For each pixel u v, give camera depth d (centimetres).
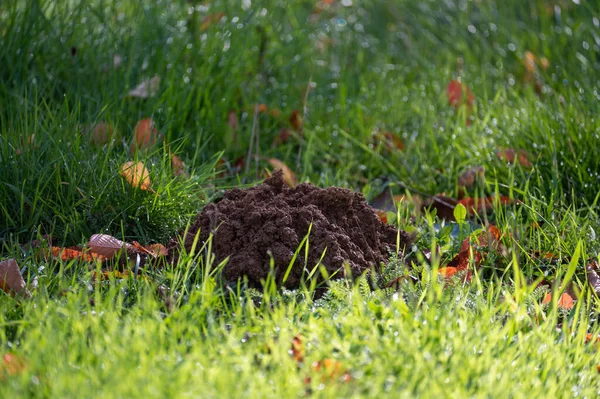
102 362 215
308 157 414
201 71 453
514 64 558
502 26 591
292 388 202
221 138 429
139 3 488
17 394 196
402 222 350
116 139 370
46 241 313
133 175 333
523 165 400
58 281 273
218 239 299
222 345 221
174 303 261
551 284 304
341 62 559
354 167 428
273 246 291
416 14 642
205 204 348
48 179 322
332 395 200
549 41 566
